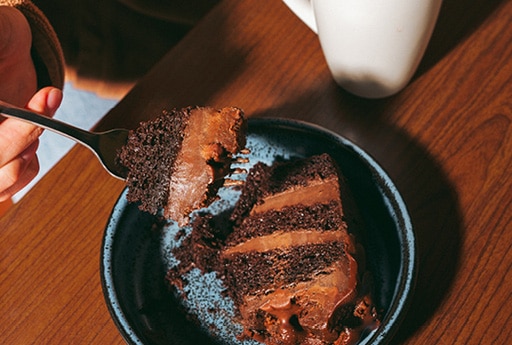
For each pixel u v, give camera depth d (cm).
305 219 48
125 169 47
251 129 51
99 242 50
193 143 44
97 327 47
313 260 47
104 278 45
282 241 48
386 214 47
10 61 53
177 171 45
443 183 50
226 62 56
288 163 50
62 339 47
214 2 74
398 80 52
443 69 55
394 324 42
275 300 46
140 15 73
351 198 49
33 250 50
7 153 49
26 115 45
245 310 46
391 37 49
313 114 54
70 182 52
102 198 52
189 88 55
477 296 46
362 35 49
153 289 48
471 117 53
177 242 50
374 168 48
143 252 49
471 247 48
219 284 49
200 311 47
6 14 52
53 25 72
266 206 50
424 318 46
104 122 54
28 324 48
